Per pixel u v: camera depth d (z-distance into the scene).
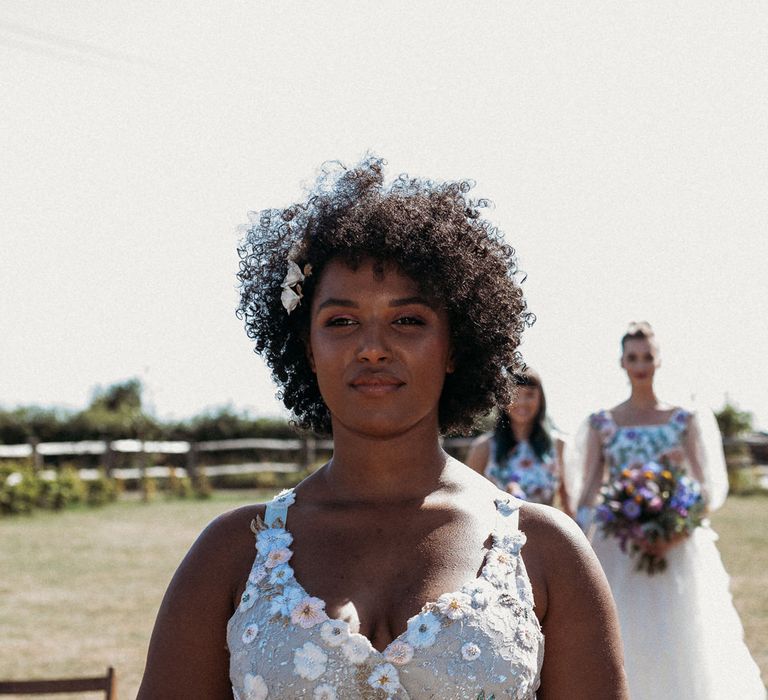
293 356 2.30
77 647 7.80
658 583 5.74
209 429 25.23
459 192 2.24
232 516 2.02
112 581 10.73
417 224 2.03
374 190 2.14
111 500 20.31
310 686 1.77
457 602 1.81
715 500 6.25
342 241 2.01
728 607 5.86
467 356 2.19
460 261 2.05
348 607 1.84
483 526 1.94
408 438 2.00
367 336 1.97
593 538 5.99
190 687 1.93
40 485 18.64
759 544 13.01
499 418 2.87
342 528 1.94
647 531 5.67
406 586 1.85
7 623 8.65
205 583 1.96
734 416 24.30
